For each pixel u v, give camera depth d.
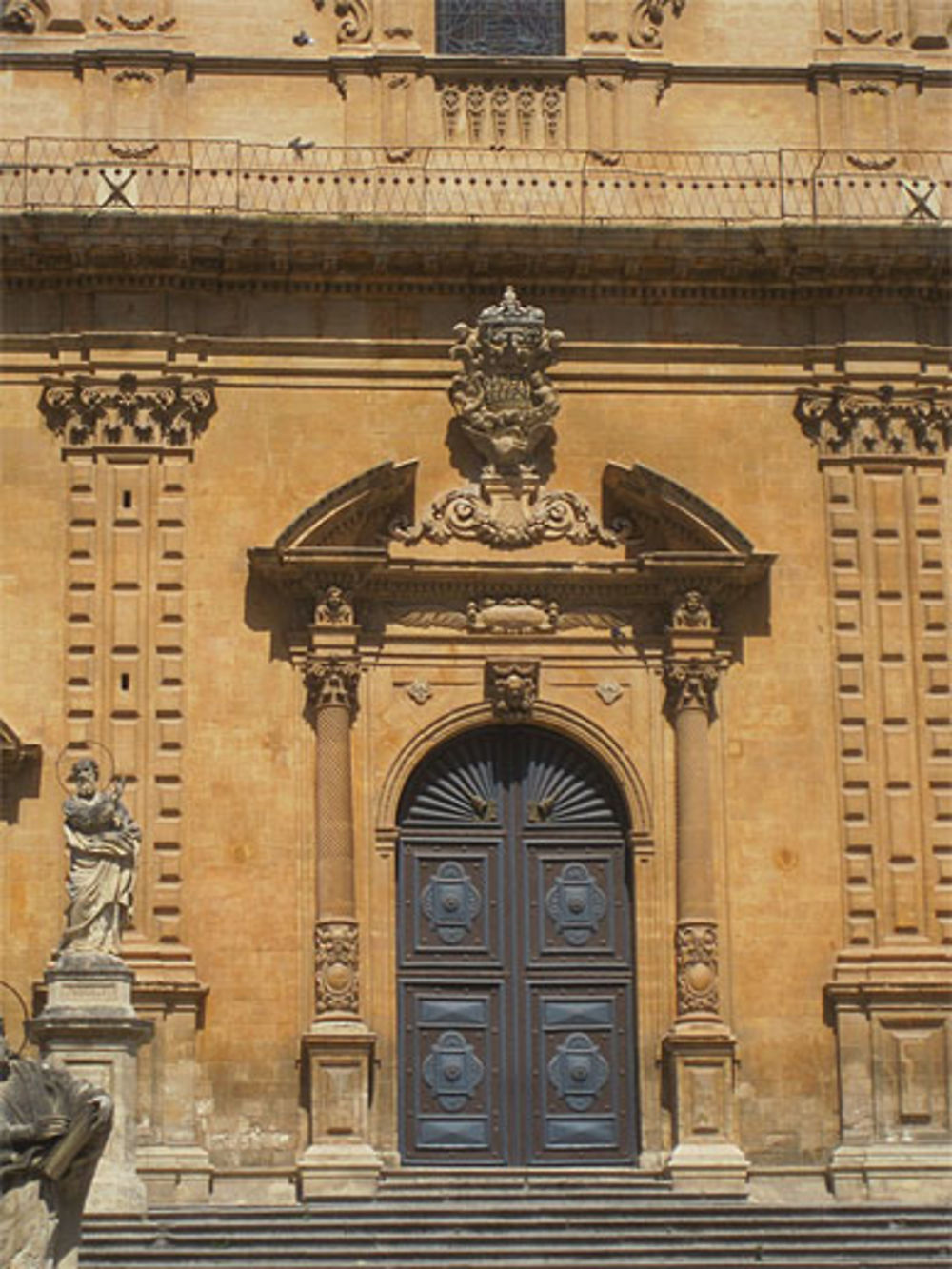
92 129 46.97
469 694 45.44
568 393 46.62
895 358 46.91
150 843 44.19
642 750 45.44
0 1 47.22
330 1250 37.47
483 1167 44.09
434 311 46.66
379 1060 43.97
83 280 46.03
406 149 47.28
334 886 44.00
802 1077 44.19
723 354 46.84
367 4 47.91
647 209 47.38
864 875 44.97
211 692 44.91
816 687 45.69
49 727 44.66
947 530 46.59
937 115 48.28
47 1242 18.23
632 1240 38.22
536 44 48.19
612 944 45.16
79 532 45.38
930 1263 36.84
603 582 45.56
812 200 47.50
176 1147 42.94
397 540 45.69
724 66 48.03
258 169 46.97
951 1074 44.16
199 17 47.59
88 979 38.31
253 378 46.16
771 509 46.41
